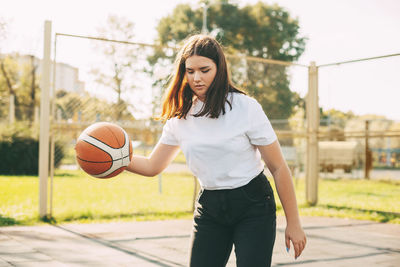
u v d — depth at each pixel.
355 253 4.68
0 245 4.72
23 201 8.26
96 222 6.43
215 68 1.93
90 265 3.97
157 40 39.56
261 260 1.87
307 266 4.11
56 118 7.46
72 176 13.23
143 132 8.22
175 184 12.72
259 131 1.94
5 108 21.27
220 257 2.01
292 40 39.22
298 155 14.84
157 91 7.90
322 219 7.13
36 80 28.12
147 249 4.70
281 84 9.41
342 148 16.33
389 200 9.67
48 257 4.22
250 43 38.28
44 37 6.39
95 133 2.28
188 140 2.01
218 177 1.96
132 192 10.41
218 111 1.91
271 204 1.98
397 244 5.18
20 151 15.55
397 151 23.44
